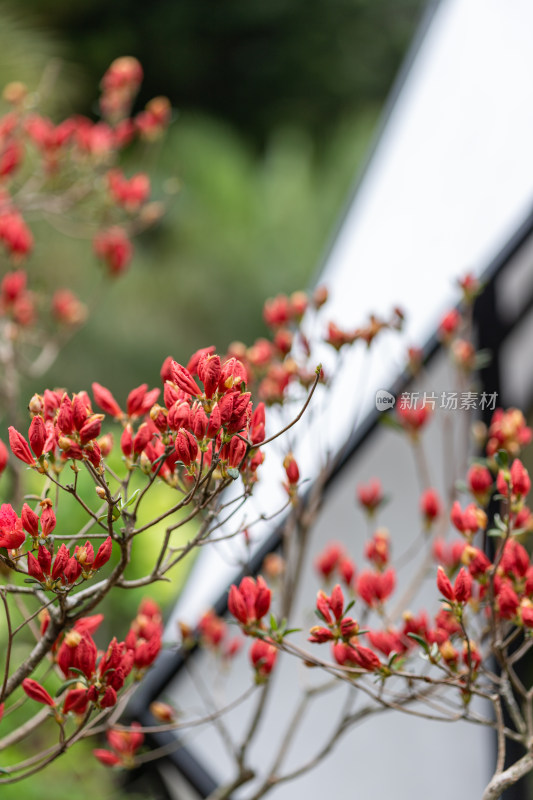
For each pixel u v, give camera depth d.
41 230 3.92
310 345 1.40
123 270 2.01
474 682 1.17
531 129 1.62
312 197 6.44
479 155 1.70
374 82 8.47
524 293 1.53
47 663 1.73
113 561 1.91
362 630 1.16
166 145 6.51
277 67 8.21
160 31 7.80
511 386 1.54
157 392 1.17
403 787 1.56
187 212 6.09
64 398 1.09
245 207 6.22
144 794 1.83
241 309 5.92
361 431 1.56
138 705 1.67
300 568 1.39
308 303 1.43
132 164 5.90
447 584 1.14
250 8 8.00
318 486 1.41
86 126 1.95
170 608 1.78
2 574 1.22
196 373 1.12
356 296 1.78
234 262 6.01
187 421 1.09
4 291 1.60
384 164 2.00
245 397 1.07
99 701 1.12
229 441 1.09
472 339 1.52
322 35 8.25
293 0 8.10
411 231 1.75
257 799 1.36
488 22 1.88
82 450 1.09
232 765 1.67
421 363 1.52
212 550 1.75
